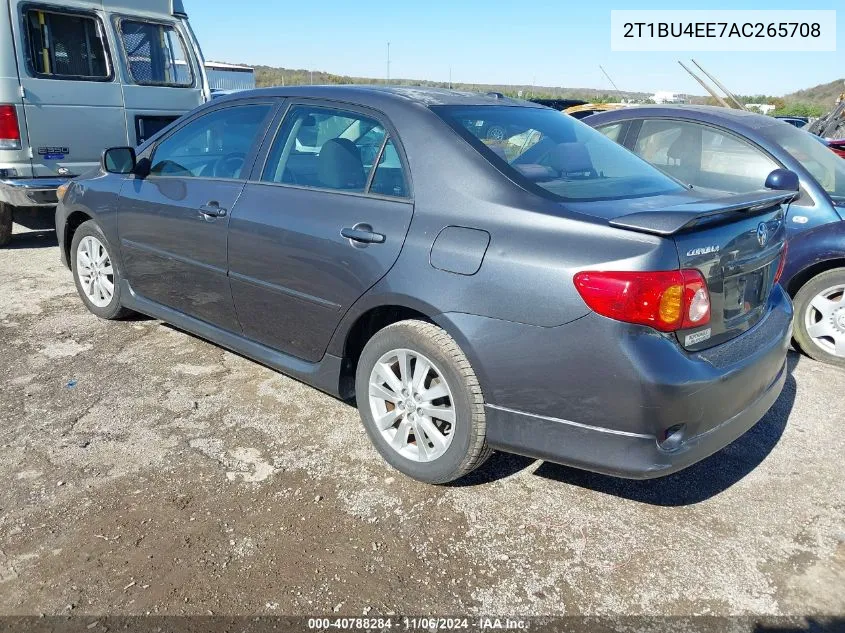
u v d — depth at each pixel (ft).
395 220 9.70
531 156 10.10
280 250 11.00
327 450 10.80
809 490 10.27
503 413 8.86
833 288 14.71
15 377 12.98
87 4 22.15
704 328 8.50
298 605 7.65
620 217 8.20
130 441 10.84
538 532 9.08
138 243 14.14
